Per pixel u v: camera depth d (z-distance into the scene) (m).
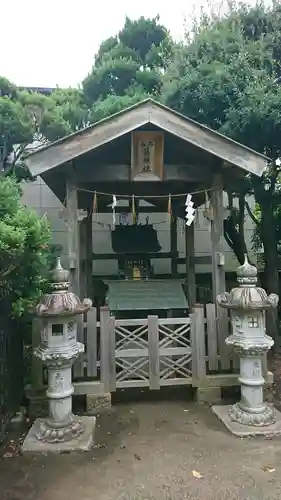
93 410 4.85
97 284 8.59
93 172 5.54
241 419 4.30
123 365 4.98
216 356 5.15
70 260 5.32
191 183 6.37
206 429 4.31
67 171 5.33
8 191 3.84
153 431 4.30
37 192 8.89
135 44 10.16
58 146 4.93
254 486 3.21
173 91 7.04
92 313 4.95
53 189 6.44
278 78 7.17
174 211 7.82
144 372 5.02
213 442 3.99
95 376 4.92
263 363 5.04
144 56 10.12
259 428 4.18
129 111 5.00
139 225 7.74
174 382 5.02
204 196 6.52
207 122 7.07
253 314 4.34
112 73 9.30
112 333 4.96
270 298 4.37
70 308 4.02
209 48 7.20
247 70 6.68
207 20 8.27
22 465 3.58
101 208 7.84
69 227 5.38
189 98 6.82
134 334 5.04
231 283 9.02
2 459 3.69
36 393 4.70
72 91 9.00
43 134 7.79
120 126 4.99
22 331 5.06
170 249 8.86
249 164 5.16
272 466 3.50
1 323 4.03
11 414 4.43
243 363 4.42
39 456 3.73
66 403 4.07
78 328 4.93
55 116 7.70
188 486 3.23
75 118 8.56
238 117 6.39
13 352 4.56
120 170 5.58
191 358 5.09
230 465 3.54
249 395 4.36
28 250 3.51
